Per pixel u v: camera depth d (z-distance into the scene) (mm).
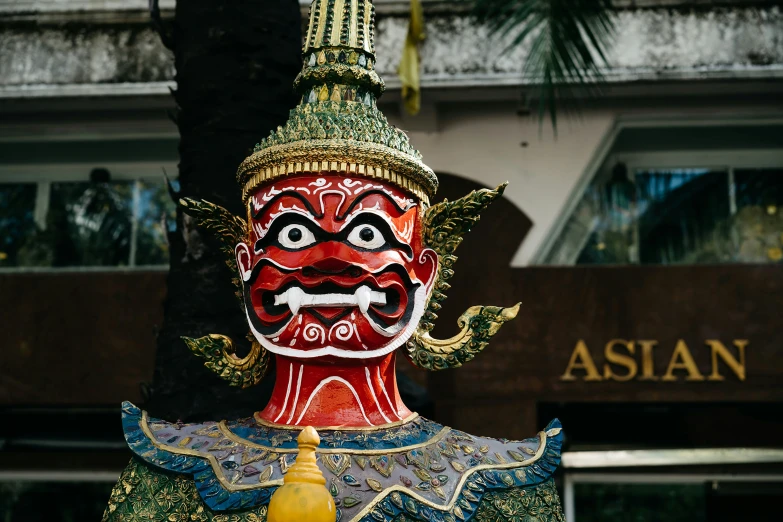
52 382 8945
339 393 3098
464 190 8945
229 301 3881
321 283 3016
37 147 9578
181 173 4121
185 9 4238
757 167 9242
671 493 9102
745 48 8742
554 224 9000
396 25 8898
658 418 9234
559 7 6410
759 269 8781
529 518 3021
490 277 8773
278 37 4207
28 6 9094
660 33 8758
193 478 2885
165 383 3795
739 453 9039
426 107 8961
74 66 9023
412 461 2939
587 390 8617
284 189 3102
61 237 9516
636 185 9281
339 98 3279
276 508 2432
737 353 8648
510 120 9188
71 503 9391
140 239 9492
